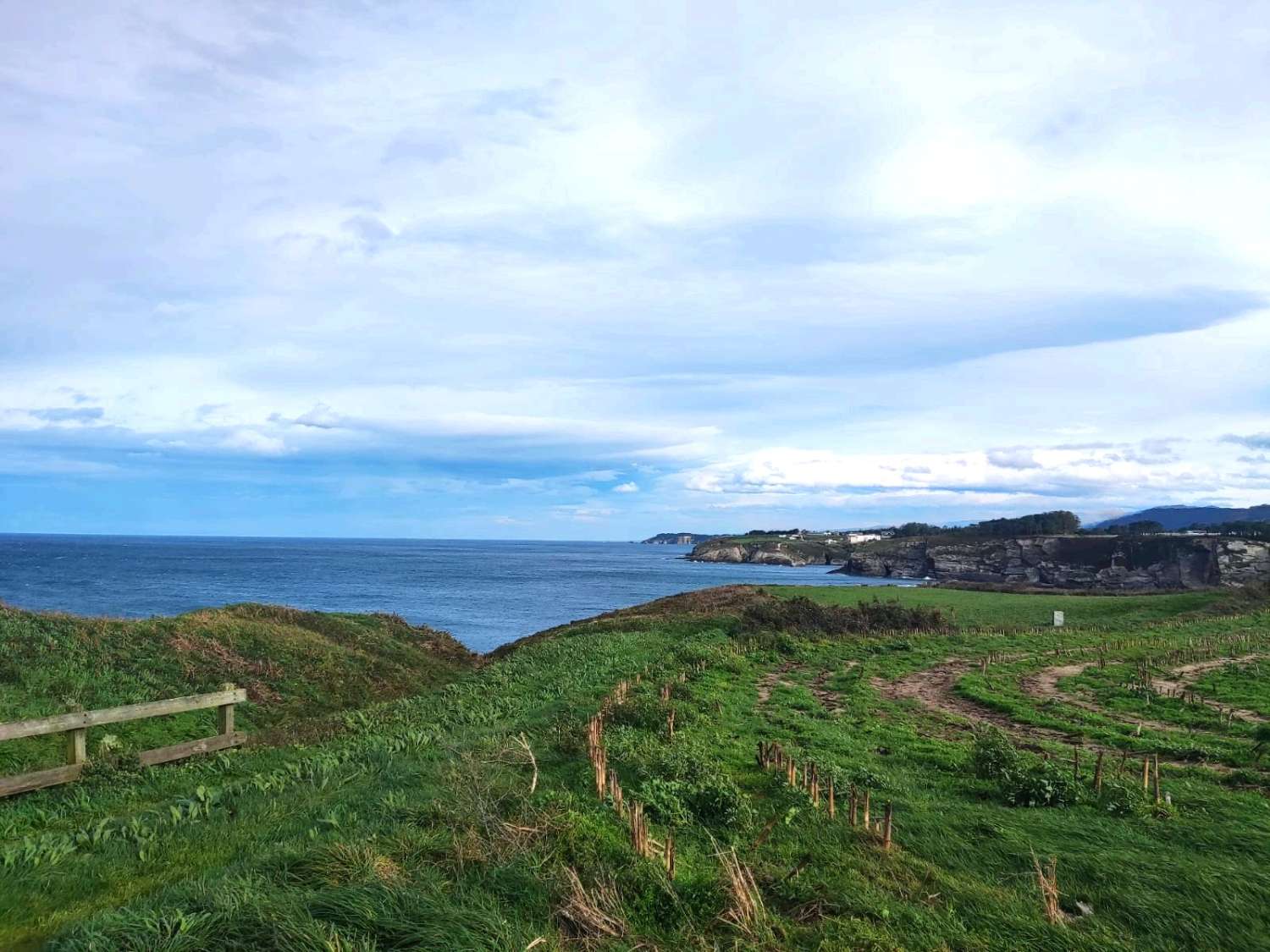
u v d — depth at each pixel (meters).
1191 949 6.68
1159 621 46.56
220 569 137.00
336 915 5.84
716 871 7.95
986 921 7.12
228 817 9.88
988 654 33.03
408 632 39.06
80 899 6.98
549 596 98.25
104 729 17.28
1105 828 10.02
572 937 6.37
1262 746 14.75
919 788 12.45
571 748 13.27
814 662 30.02
